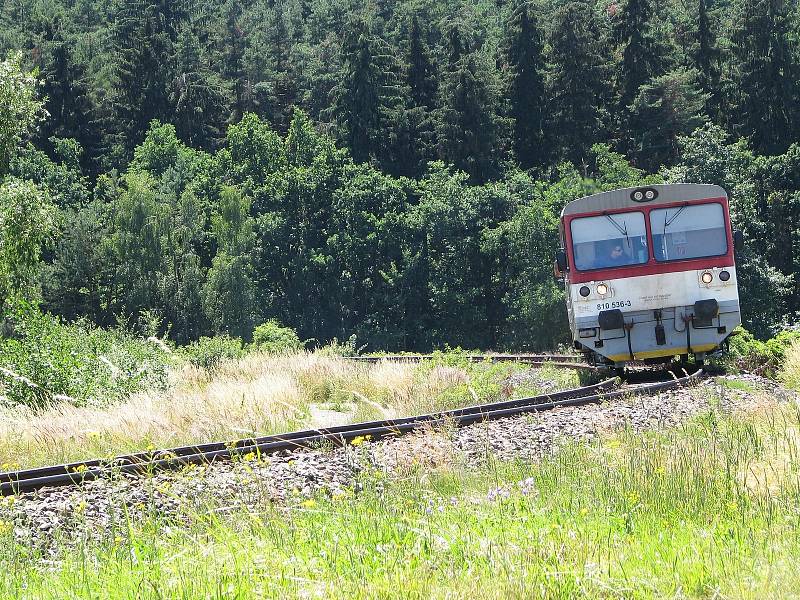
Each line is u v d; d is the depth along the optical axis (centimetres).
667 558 1133
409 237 14100
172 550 1277
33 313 4300
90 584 1155
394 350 13762
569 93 17025
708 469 1627
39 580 1219
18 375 3438
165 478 1850
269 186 15412
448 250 13988
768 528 1268
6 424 2767
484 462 1970
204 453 2041
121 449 2383
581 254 3297
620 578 1047
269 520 1456
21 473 1930
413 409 3069
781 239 12812
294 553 1212
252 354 5150
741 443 1872
